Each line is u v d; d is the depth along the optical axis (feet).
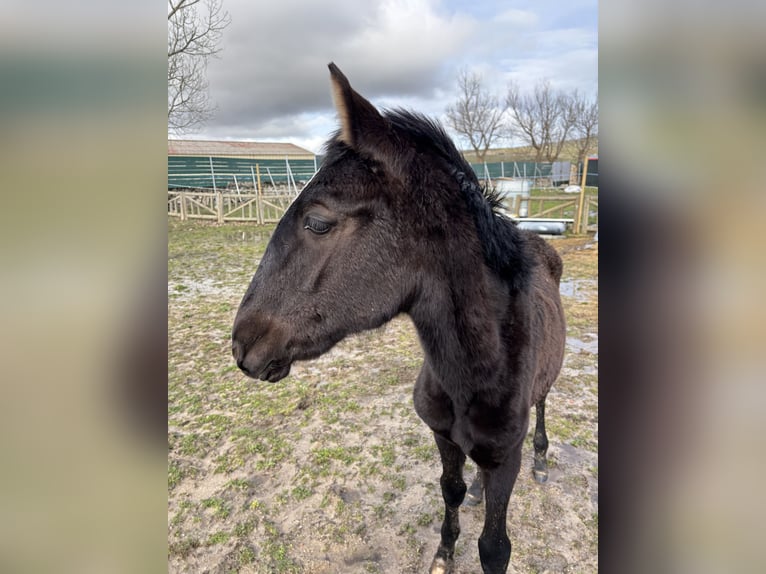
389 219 5.66
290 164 95.09
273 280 5.75
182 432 12.95
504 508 6.74
